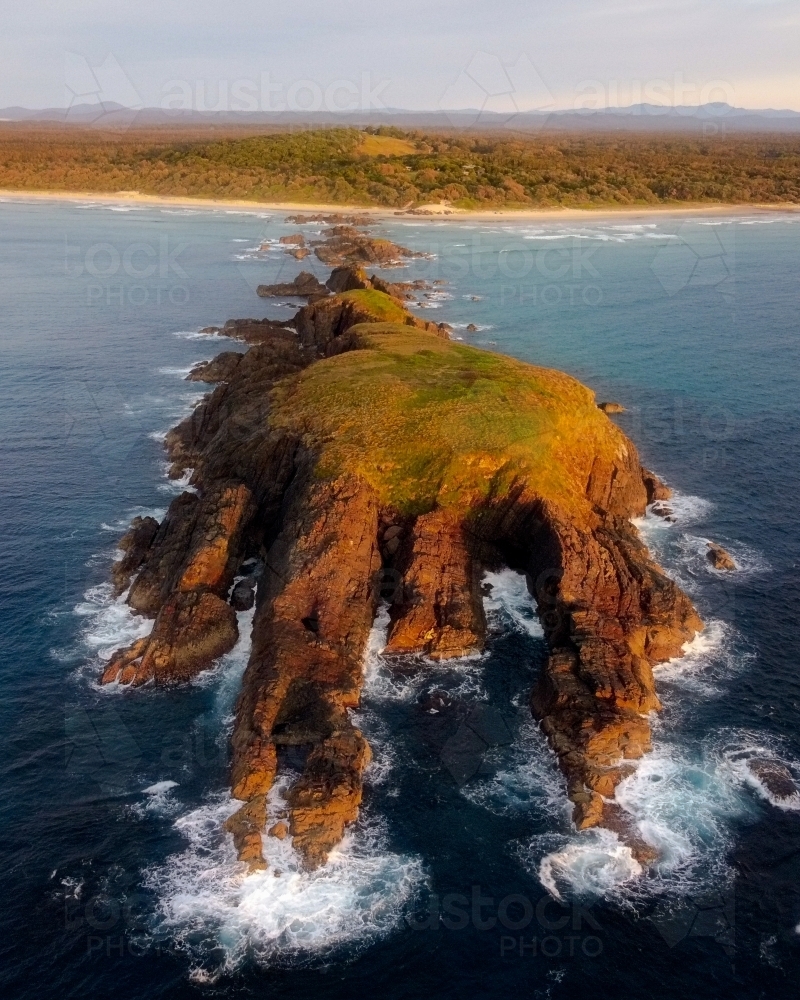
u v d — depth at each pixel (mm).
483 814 39438
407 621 49688
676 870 36625
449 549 54219
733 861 37031
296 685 44750
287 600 48594
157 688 46875
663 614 50312
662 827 38594
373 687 47031
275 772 40531
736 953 33094
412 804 39875
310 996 31562
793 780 40938
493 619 52531
